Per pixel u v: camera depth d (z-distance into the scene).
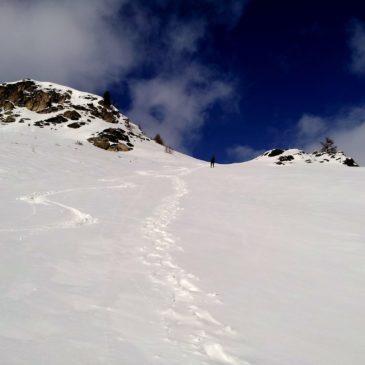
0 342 4.69
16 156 33.53
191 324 6.18
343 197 23.39
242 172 40.75
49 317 5.64
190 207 19.47
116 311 6.25
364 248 12.01
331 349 5.68
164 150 79.94
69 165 35.25
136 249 10.59
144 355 4.89
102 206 17.83
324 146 87.62
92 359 4.56
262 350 5.52
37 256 8.81
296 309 7.16
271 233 14.00
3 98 86.00
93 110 85.12
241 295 7.72
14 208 15.14
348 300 7.74
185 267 9.34
